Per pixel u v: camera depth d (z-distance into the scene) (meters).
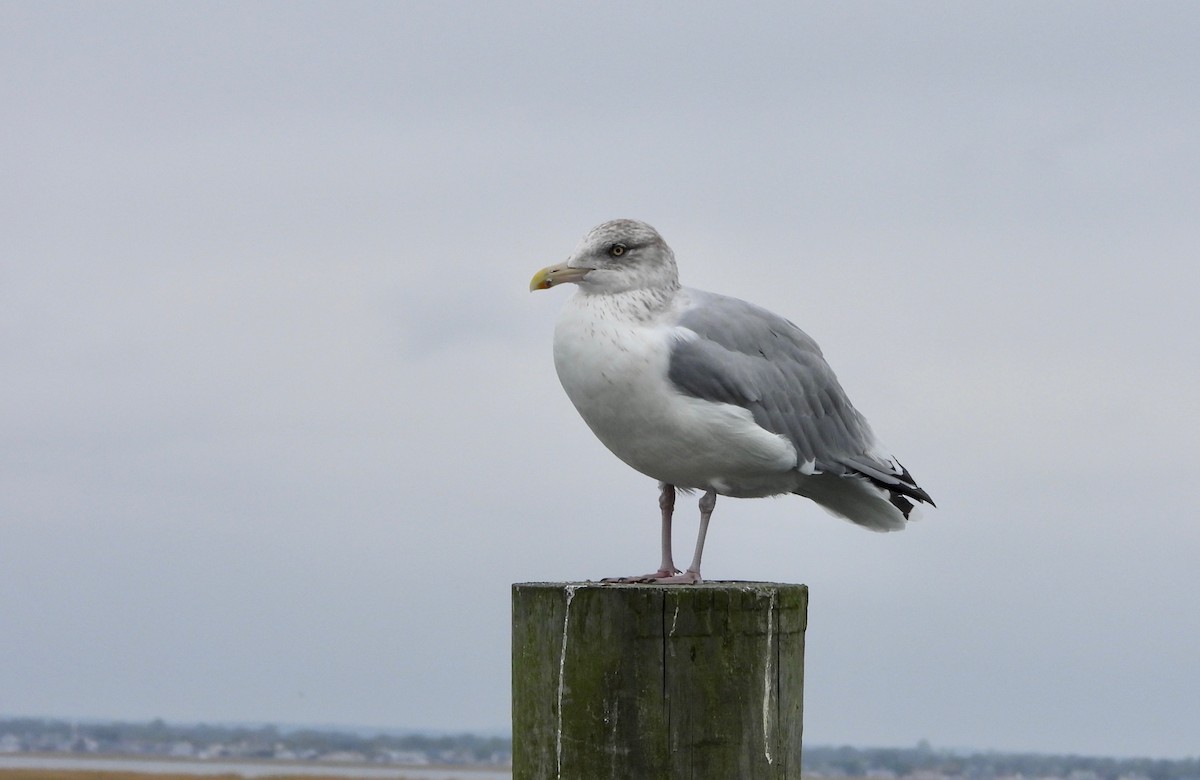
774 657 8.63
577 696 8.49
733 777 8.45
